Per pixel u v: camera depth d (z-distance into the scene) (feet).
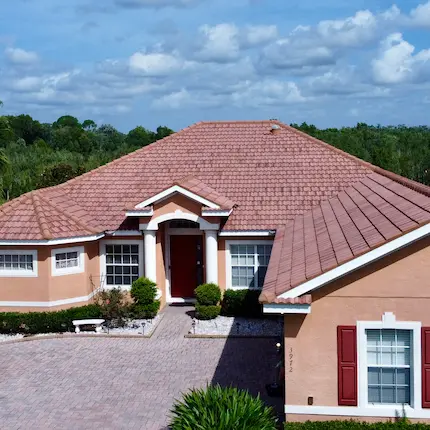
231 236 79.56
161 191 76.69
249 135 97.35
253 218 80.59
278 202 83.25
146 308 77.66
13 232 73.97
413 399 42.83
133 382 58.13
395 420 42.83
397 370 43.39
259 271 80.48
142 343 70.23
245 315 78.69
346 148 256.73
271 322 76.74
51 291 74.95
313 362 43.57
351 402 43.24
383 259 42.65
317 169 89.25
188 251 86.07
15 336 73.56
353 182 86.43
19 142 279.08
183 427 38.91
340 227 56.59
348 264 41.29
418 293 42.52
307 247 55.36
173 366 62.44
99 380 58.80
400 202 53.06
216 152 93.91
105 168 92.27
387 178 75.51
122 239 81.00
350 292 43.04
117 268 82.02
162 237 84.28
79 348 68.80
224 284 80.64
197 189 77.92
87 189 88.38
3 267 75.61
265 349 67.41
